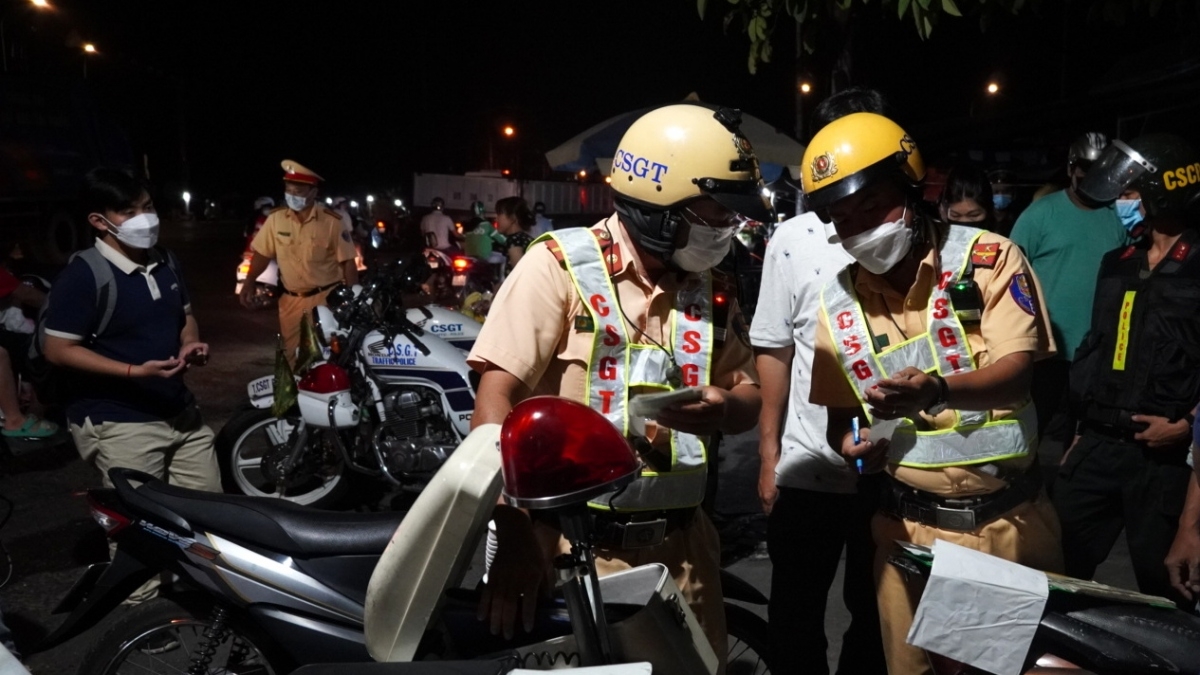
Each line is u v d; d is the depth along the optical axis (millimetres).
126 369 4164
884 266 2568
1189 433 3199
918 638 2258
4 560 5059
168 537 3105
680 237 2307
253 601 3000
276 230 7555
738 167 2297
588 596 1894
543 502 1770
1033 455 2676
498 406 2230
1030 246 4434
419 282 5828
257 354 11906
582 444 1774
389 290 5797
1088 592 2250
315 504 6027
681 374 2385
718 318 2473
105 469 4340
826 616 4609
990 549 2605
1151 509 3324
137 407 4305
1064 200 4406
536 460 1765
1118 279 3439
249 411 6160
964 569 2238
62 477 6809
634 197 2307
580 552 1886
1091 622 2199
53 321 4184
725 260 2574
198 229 46188
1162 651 2135
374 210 27406
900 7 5047
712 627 2559
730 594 3217
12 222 15141
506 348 2297
